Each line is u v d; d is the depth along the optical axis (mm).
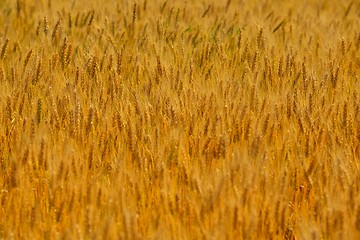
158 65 21156
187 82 20516
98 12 29875
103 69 21734
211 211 13781
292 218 15156
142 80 21141
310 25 29578
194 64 22859
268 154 16109
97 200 14320
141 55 23375
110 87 19875
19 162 14883
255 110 18781
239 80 21172
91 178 14953
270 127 17656
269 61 21719
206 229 13531
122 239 13023
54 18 29312
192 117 17688
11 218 14070
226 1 34250
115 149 16984
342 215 13516
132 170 15688
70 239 13055
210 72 21906
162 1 32938
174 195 14297
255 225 13453
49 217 14281
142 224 14258
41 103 18281
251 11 31719
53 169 14852
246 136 17609
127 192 14961
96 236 12922
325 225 13852
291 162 16094
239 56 23703
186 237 13594
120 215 13906
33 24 28469
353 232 13758
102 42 25391
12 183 14594
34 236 13758
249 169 14711
